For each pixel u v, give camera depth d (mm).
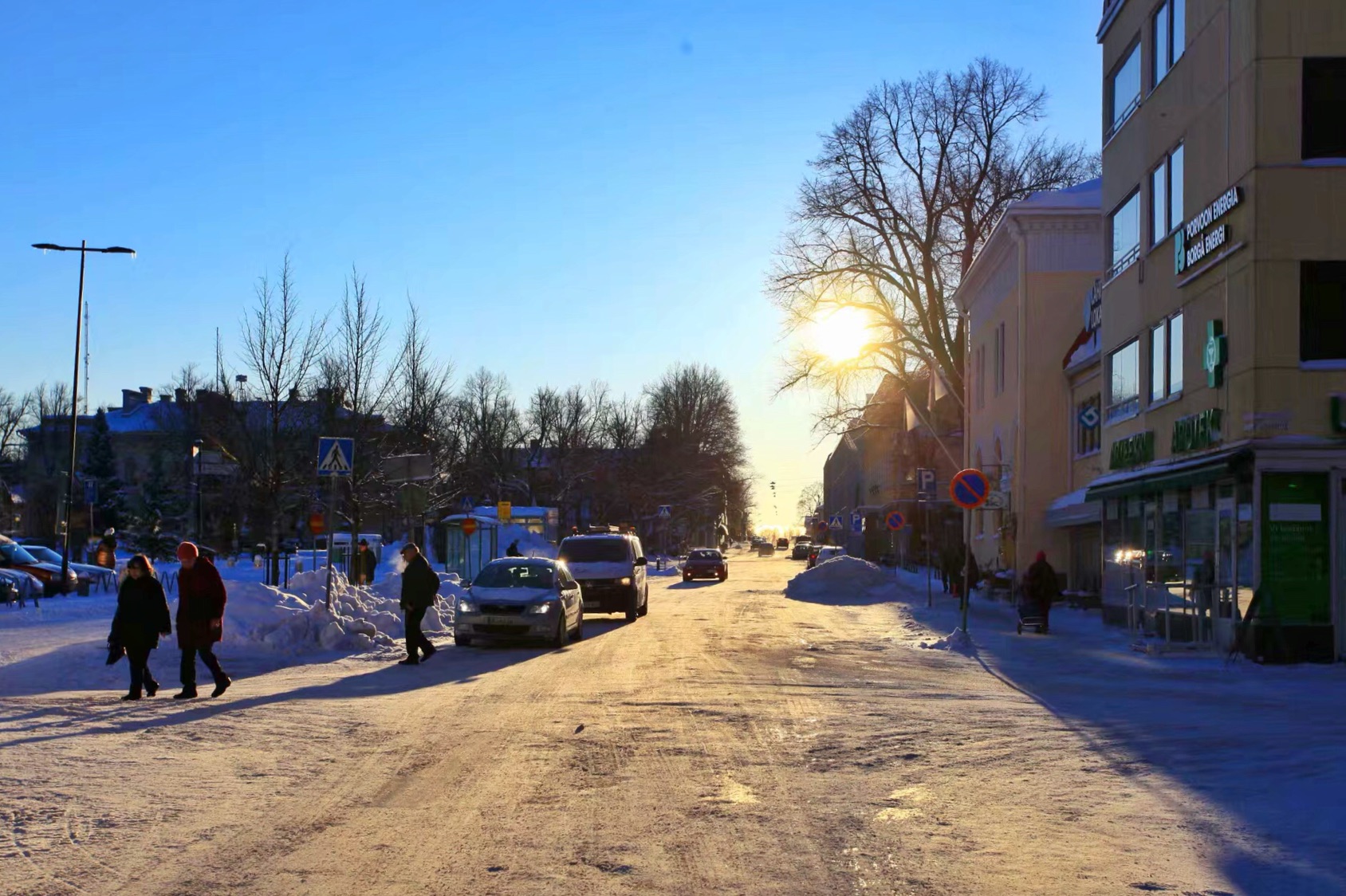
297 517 53812
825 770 10016
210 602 14992
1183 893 6406
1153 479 23766
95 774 9586
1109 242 30188
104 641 19125
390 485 35812
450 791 9117
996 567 44969
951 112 52438
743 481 110188
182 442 71125
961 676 17938
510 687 15992
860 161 53031
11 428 99250
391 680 16984
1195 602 22000
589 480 102000
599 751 10922
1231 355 21250
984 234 52594
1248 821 8148
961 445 69812
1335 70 20500
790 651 21828
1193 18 23562
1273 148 20453
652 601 42125
